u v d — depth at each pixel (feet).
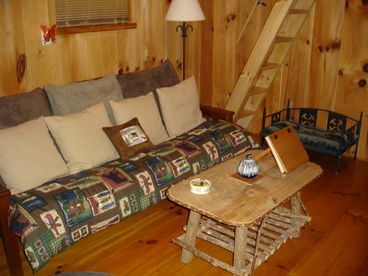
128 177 8.35
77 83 9.70
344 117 12.51
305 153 8.63
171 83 11.65
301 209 9.58
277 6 11.55
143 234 8.93
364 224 9.18
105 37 11.44
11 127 7.95
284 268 7.70
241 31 13.82
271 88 14.14
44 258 6.93
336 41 12.35
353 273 7.54
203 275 7.56
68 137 8.59
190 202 7.03
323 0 12.26
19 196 7.43
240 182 7.78
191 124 11.23
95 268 7.76
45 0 9.85
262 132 12.57
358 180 11.34
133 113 9.95
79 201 7.48
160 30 13.05
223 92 14.60
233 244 7.68
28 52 9.78
